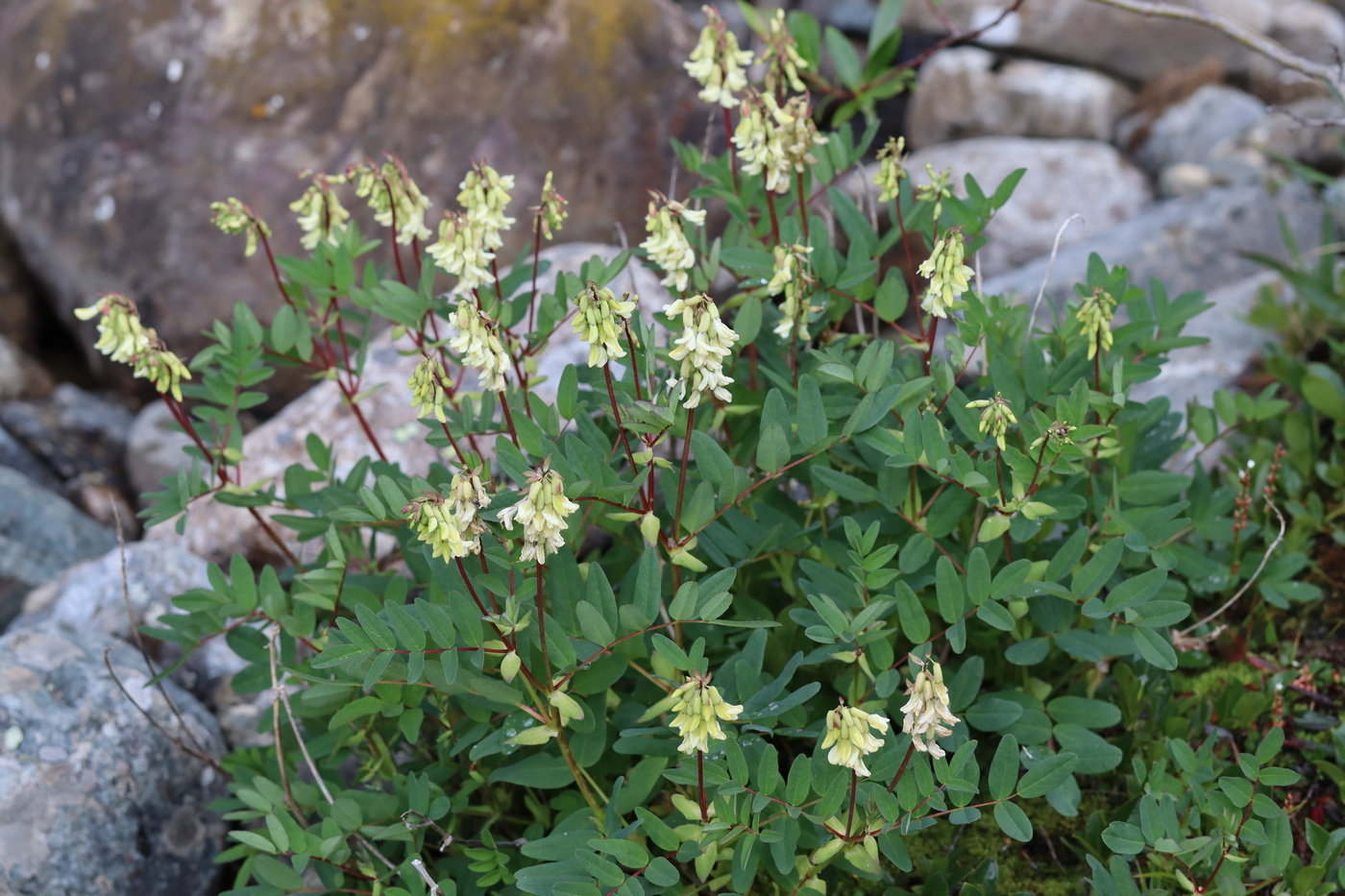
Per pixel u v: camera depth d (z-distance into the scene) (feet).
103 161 15.72
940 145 20.29
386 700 6.86
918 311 7.69
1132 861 7.20
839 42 9.62
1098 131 19.27
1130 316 8.25
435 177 15.03
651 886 6.39
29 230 16.38
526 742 6.24
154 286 15.24
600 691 6.75
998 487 6.81
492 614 6.07
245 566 7.43
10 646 8.46
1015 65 20.01
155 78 15.89
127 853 7.96
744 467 7.64
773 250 7.44
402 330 7.86
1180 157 17.90
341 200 14.89
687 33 16.11
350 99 15.38
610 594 6.27
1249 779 6.60
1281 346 11.38
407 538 7.54
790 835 5.92
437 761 7.86
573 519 6.52
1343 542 9.16
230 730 9.23
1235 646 8.84
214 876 8.36
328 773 7.58
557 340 10.71
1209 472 10.09
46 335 17.90
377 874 6.93
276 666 7.23
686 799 6.00
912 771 6.04
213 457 8.04
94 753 8.07
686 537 6.58
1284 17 19.38
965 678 6.69
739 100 7.50
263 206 15.12
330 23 15.62
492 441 9.60
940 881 6.66
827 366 6.66
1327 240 11.81
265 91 15.49
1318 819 7.61
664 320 6.89
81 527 12.45
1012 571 6.47
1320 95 17.34
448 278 13.75
